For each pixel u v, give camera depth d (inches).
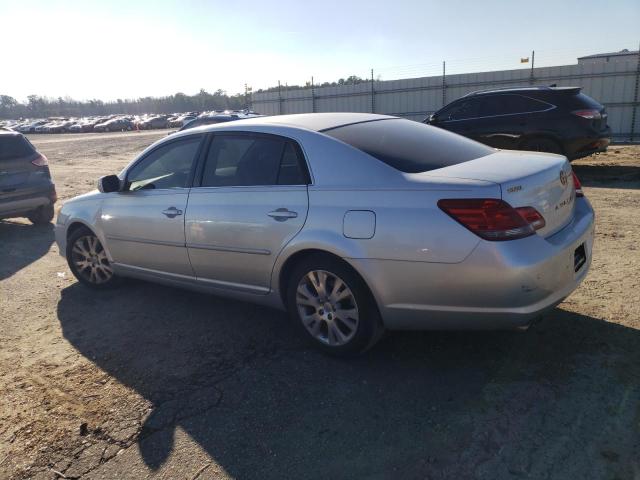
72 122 2805.1
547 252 113.5
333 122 150.3
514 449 99.4
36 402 126.4
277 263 140.4
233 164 153.9
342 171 131.0
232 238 148.9
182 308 179.9
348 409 116.0
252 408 119.0
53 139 1627.7
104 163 729.6
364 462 99.3
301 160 138.6
